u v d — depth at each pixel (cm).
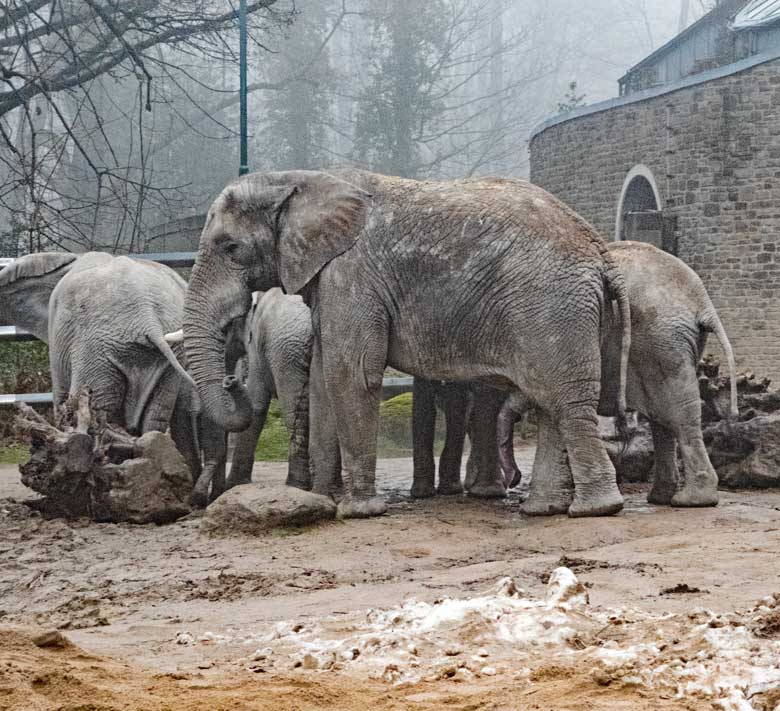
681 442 1565
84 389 1577
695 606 962
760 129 3966
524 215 1506
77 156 5650
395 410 2386
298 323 1678
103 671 753
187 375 1625
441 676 750
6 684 701
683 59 5822
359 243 1559
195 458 1748
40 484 1522
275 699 689
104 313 1666
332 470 1611
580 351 1474
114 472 1520
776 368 3962
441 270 1521
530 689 711
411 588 1109
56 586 1207
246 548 1346
